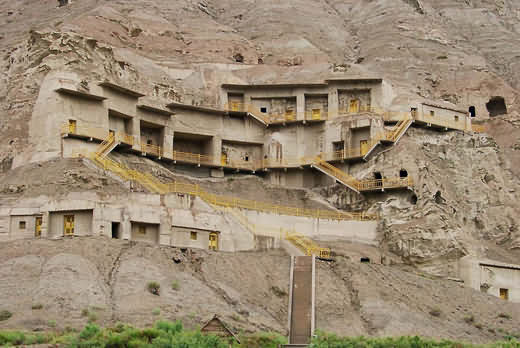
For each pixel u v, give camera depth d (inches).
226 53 4618.6
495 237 3666.3
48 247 2588.6
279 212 3240.7
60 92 3292.3
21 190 3011.8
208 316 2369.6
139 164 3472.0
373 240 3383.4
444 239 3253.0
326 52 5032.0
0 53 3934.5
